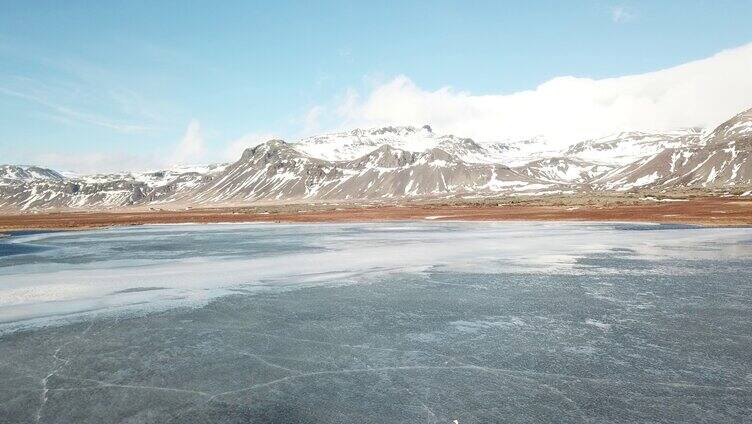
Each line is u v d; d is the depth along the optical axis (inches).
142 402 656.4
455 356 808.3
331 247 2395.4
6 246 2738.7
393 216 5462.6
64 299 1258.0
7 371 767.7
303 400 657.0
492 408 625.6
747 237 2534.5
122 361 805.2
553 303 1148.5
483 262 1800.0
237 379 728.3
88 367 781.3
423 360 793.6
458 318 1031.6
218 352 842.2
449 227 3782.0
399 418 603.5
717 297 1184.8
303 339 906.1
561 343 862.5
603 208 5270.7
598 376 717.3
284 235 3235.7
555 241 2497.5
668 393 658.8
